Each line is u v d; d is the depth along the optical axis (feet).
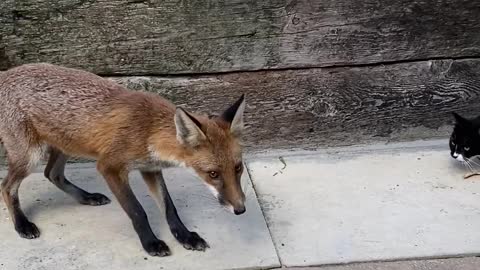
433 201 6.43
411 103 7.49
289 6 7.01
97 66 7.00
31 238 5.90
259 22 7.04
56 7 6.77
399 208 6.33
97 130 5.69
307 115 7.40
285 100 7.33
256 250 5.78
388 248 5.79
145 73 7.09
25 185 6.75
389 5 7.12
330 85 7.34
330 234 5.98
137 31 6.93
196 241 5.79
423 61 7.38
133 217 5.75
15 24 6.77
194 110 7.25
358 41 7.22
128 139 5.63
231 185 5.42
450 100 7.51
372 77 7.36
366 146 7.50
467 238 5.89
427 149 7.42
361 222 6.14
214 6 6.93
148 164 5.73
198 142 5.41
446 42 7.32
